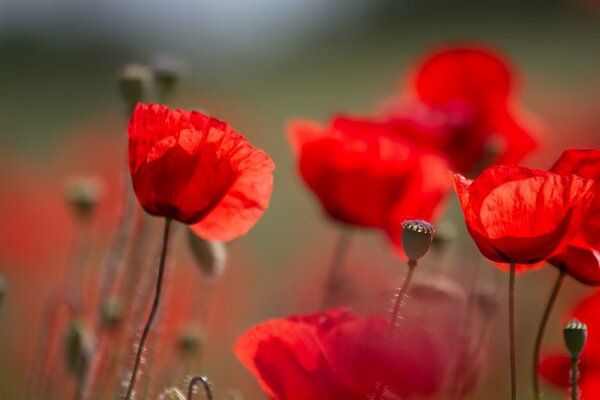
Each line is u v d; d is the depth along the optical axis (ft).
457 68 5.23
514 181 3.70
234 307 6.99
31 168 10.26
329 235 9.32
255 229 10.60
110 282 4.40
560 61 20.85
